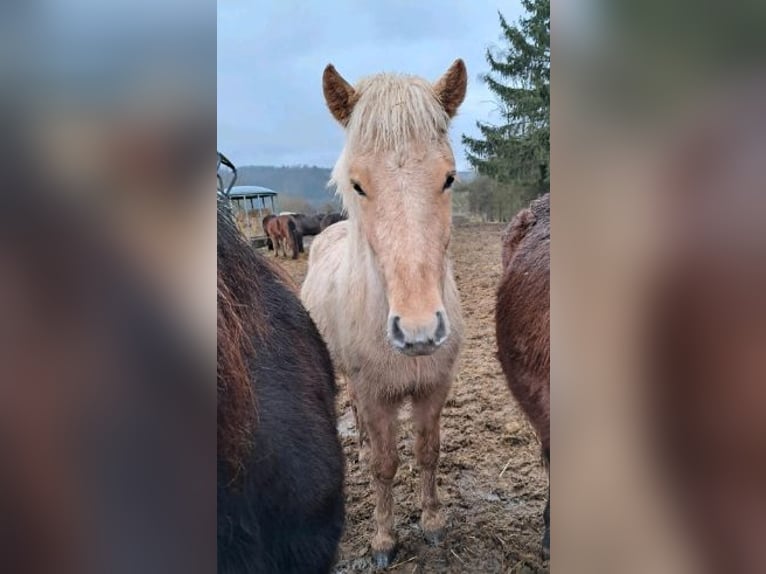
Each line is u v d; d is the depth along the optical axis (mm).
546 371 1973
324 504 1527
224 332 1088
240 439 1145
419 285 1721
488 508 2465
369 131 1804
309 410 1586
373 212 1814
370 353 2121
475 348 3697
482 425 2986
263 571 1340
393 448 2262
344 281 2297
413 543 2328
